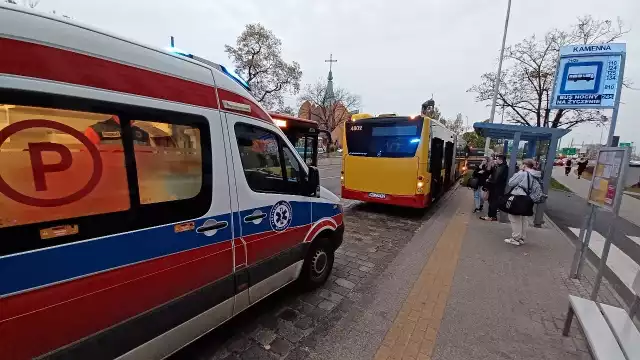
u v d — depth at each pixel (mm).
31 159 1370
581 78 5473
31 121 1365
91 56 1601
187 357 2572
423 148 7516
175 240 2012
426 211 8891
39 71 1396
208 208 2229
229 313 2525
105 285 1653
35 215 1386
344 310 3355
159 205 1914
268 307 3389
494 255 5207
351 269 4508
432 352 2711
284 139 3113
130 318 1786
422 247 5586
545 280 4281
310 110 51000
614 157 3475
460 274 4391
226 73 2732
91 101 1569
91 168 1582
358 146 8367
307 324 3080
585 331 2439
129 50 1784
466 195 12375
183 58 2129
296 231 3268
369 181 8250
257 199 2695
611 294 3949
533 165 5773
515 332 3045
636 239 6742
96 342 1628
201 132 2176
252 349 2693
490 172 8570
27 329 1373
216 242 2312
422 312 3350
